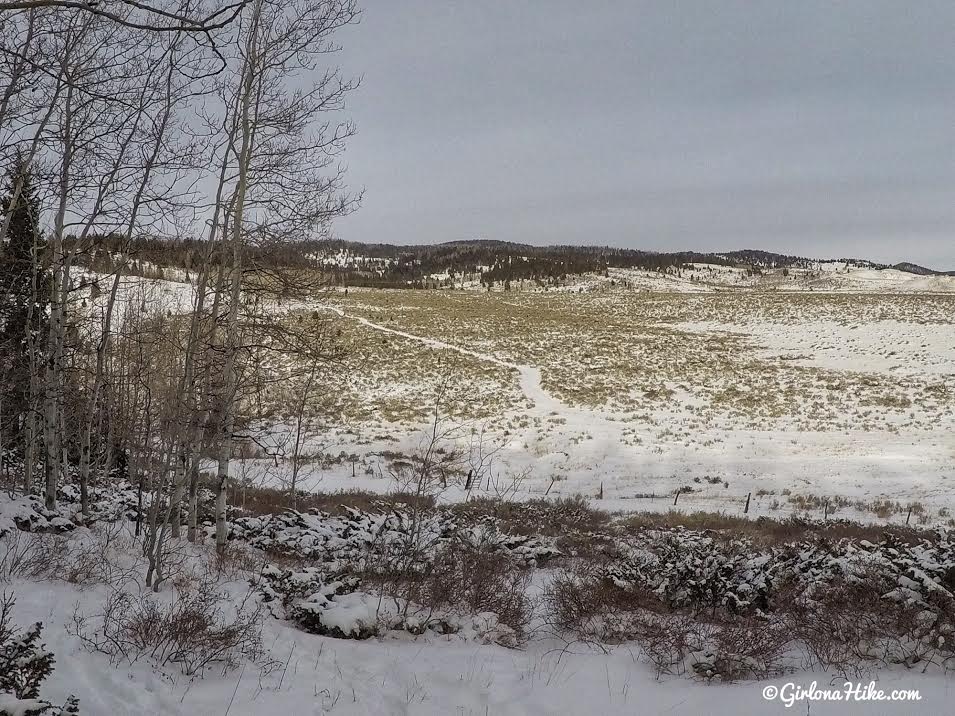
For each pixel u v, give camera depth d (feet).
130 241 34.94
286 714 17.24
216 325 32.50
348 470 89.04
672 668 22.13
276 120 32.68
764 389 149.38
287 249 33.19
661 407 138.10
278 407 51.19
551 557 41.55
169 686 17.92
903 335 198.18
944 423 118.52
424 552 34.09
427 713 18.48
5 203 35.14
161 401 31.40
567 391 149.69
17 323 38.96
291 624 25.53
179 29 10.59
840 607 25.59
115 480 53.47
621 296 312.71
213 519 44.01
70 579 24.82
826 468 93.91
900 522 63.62
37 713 14.08
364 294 317.01
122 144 34.12
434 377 161.48
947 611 23.71
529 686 20.77
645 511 70.85
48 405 35.60
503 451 106.73
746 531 55.93
